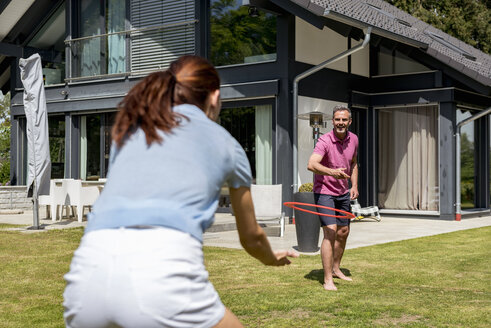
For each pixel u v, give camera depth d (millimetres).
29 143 9367
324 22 9766
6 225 10047
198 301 1555
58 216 11336
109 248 1533
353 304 4340
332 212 4969
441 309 4211
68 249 7223
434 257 6648
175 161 1629
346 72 12242
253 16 11352
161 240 1528
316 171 4805
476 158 13391
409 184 12477
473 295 4684
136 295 1482
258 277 5418
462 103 12203
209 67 1847
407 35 10961
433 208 12180
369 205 12773
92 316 1521
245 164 1770
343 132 4961
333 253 5277
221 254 6773
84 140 14000
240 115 11547
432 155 12195
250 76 11266
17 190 14180
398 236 8781
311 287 4961
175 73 1827
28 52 15156
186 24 12281
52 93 14375
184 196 1600
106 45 13805
